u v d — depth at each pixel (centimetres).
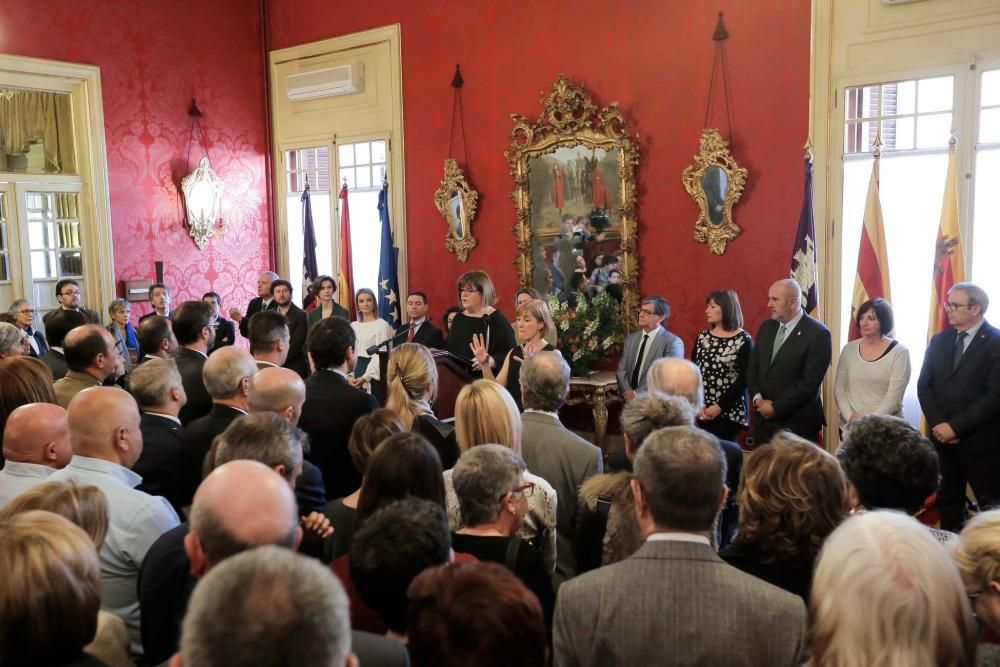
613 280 702
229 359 321
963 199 543
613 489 236
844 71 584
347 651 109
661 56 667
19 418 267
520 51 749
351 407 350
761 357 508
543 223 741
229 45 929
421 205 833
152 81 865
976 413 427
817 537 187
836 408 600
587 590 168
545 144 728
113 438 254
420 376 329
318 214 943
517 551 208
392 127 848
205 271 920
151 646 210
